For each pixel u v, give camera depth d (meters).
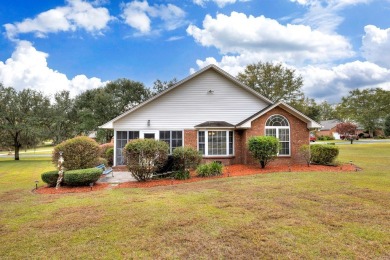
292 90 38.00
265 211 6.30
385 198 7.27
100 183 11.61
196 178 12.09
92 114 35.06
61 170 10.67
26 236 5.16
